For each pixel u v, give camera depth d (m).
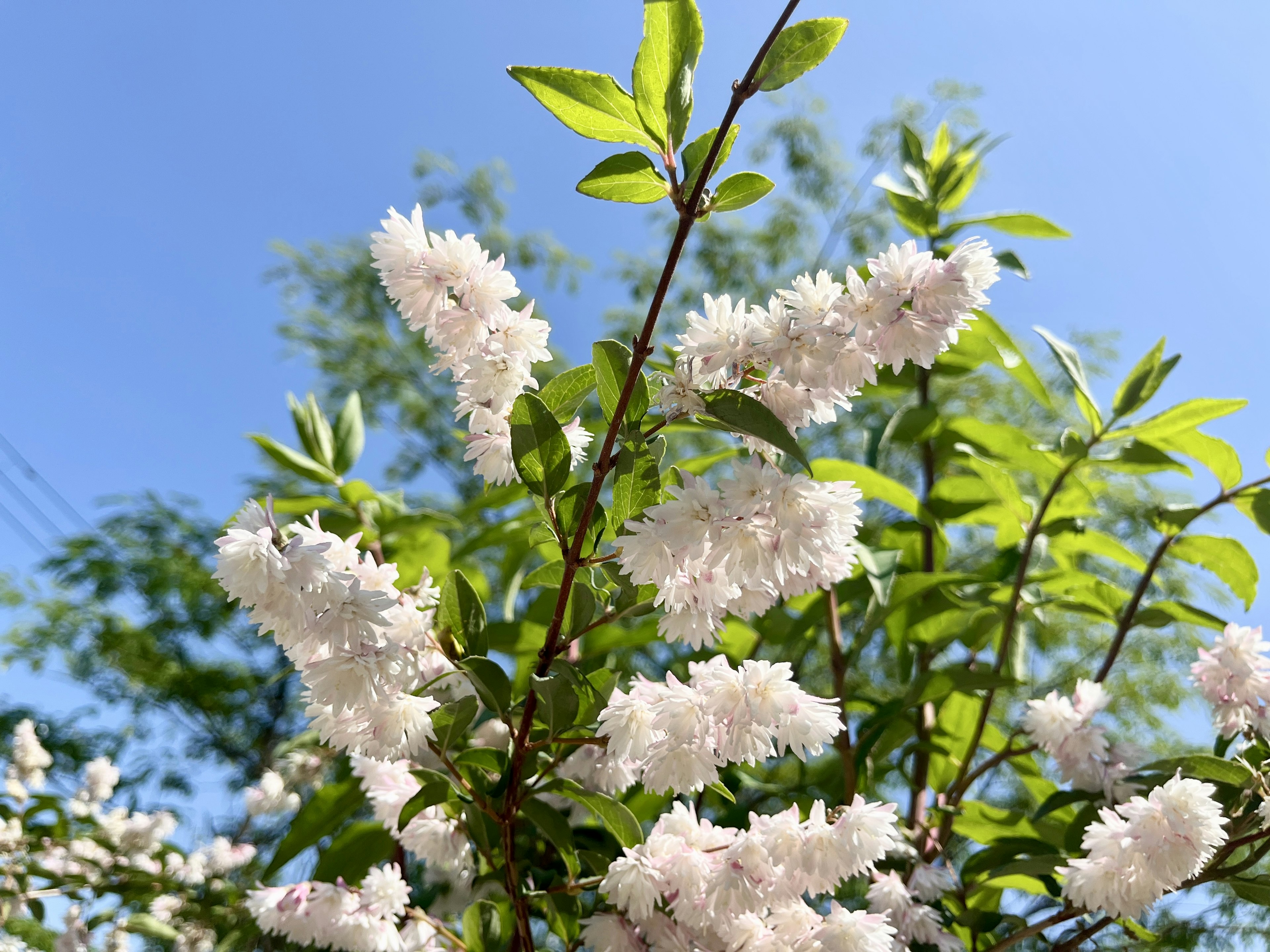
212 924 0.58
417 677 0.31
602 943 0.36
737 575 0.30
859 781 0.49
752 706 0.31
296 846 0.46
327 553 0.32
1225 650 0.44
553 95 0.29
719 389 0.30
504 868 0.42
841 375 0.30
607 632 0.53
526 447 0.31
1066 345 0.54
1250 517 0.52
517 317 0.32
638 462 0.30
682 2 0.29
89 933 0.64
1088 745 0.46
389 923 0.39
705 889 0.34
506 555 0.56
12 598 1.92
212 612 1.90
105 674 1.89
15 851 0.64
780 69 0.27
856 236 2.10
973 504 0.61
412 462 2.35
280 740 1.89
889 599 0.53
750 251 2.26
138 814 0.68
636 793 0.49
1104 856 0.36
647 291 2.31
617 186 0.29
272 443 0.53
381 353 2.49
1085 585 0.58
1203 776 0.42
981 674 0.49
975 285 0.29
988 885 0.48
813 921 0.34
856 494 0.29
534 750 0.34
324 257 2.58
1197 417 0.51
